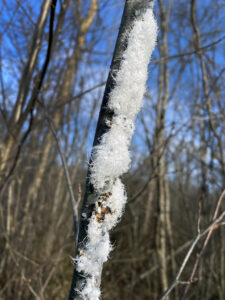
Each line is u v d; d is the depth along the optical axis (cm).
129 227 554
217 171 455
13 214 406
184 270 425
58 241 453
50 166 488
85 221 107
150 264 539
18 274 339
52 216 469
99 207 106
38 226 444
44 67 222
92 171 106
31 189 424
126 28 110
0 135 343
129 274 556
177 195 589
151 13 111
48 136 446
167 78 437
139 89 107
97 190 106
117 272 539
